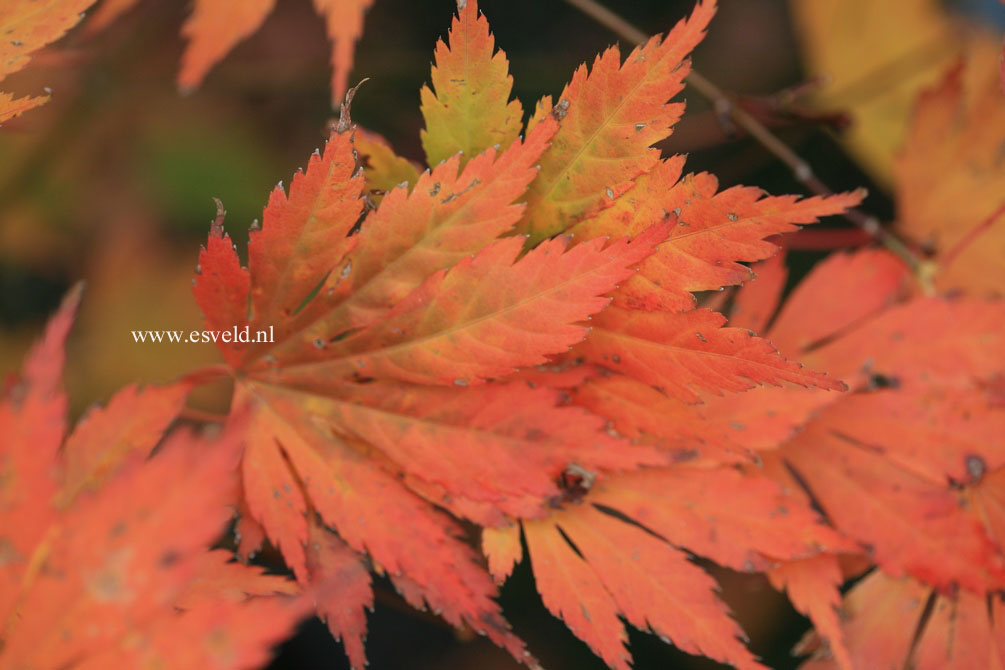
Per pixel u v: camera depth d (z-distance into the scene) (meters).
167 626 0.40
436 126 0.43
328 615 0.43
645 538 0.43
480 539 0.44
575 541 0.43
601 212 0.43
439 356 0.43
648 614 0.43
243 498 0.43
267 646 0.40
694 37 0.42
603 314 0.43
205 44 0.46
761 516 0.44
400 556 0.43
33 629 0.40
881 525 0.45
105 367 0.60
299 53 0.68
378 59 0.64
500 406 0.43
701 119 0.51
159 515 0.40
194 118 0.63
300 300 0.43
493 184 0.42
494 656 0.63
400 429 0.43
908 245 0.48
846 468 0.45
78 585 0.40
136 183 0.62
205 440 0.40
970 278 0.47
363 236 0.43
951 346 0.45
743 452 0.43
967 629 0.45
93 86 0.58
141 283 0.62
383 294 0.43
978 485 0.45
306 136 0.65
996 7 0.58
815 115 0.49
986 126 0.47
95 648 0.40
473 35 0.43
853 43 0.59
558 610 0.43
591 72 0.42
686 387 0.43
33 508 0.41
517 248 0.42
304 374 0.43
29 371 0.41
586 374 0.43
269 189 0.64
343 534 0.43
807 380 0.42
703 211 0.42
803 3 0.61
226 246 0.43
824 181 0.62
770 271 0.46
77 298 0.41
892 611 0.45
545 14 0.71
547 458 0.43
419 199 0.43
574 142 0.43
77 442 0.42
